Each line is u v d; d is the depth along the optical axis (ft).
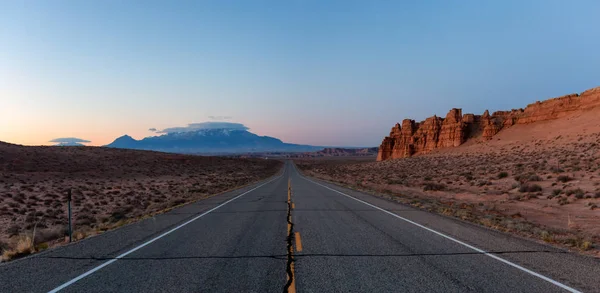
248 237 34.94
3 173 148.66
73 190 114.93
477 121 340.59
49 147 244.42
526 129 279.08
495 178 119.65
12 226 54.65
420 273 22.22
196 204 68.90
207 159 347.77
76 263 25.85
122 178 179.73
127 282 21.07
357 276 21.65
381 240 32.71
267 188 113.19
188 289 19.60
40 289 20.03
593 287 19.44
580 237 36.63
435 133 355.15
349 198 76.28
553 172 112.06
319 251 28.45
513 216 55.06
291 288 19.48
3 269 24.36
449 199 82.69
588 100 253.65
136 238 35.58
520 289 19.13
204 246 31.04
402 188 118.52
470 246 30.07
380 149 438.81
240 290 19.27
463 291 18.85
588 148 158.61
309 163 549.13
